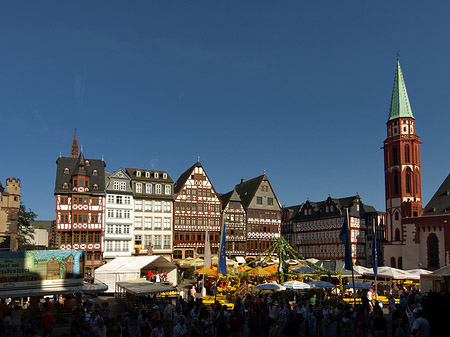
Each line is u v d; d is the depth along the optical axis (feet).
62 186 198.90
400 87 266.16
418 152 256.52
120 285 102.37
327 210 280.92
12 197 121.08
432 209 236.43
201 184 235.81
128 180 216.95
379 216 290.15
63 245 195.42
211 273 128.36
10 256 75.46
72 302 90.99
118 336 53.62
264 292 123.75
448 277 105.60
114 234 207.41
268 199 258.37
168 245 221.87
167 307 70.18
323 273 126.72
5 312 69.21
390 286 142.20
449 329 45.80
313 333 64.85
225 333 51.62
